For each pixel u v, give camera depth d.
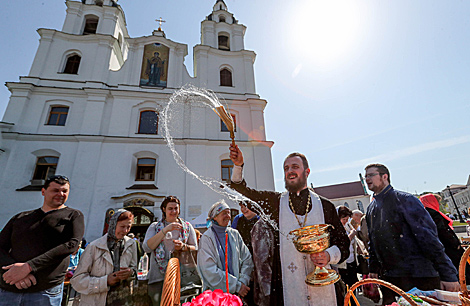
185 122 12.43
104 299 2.03
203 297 1.02
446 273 1.94
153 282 2.29
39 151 10.40
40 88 11.49
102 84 12.34
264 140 13.09
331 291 1.61
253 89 14.64
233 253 2.14
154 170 11.34
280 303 1.67
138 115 12.17
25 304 1.94
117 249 2.25
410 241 2.19
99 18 14.58
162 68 13.58
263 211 1.95
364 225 4.14
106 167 10.65
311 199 1.89
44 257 2.01
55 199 2.34
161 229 2.63
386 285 1.14
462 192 52.97
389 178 2.54
